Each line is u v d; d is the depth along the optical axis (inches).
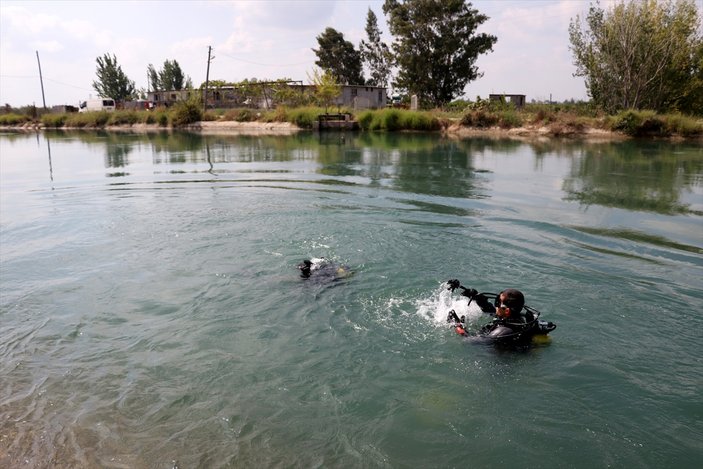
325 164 674.8
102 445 137.0
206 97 2042.3
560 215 366.9
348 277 246.2
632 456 128.0
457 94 2043.6
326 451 132.3
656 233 318.3
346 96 2000.5
